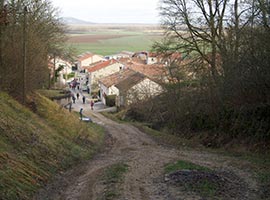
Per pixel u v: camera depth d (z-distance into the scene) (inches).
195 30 1230.3
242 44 981.2
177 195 560.4
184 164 769.6
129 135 1405.0
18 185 546.6
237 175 703.7
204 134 1187.9
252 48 898.1
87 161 860.0
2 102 894.4
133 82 2416.3
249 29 953.5
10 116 824.9
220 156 917.2
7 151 645.9
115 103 2672.2
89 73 3695.9
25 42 1075.3
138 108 1989.4
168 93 1512.1
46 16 1535.4
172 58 1338.6
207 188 591.2
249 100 977.5
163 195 564.1
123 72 3006.9
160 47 1294.3
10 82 1063.0
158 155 953.5
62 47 2001.7
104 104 2797.7
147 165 795.4
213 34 1195.3
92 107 2541.8
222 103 1103.6
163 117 1658.5
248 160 839.1
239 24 1063.6
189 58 1279.5
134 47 7239.2
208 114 1194.6
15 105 952.9
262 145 900.6
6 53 1063.0
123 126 1676.9
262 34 859.4
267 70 861.8
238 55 1007.0
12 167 589.3
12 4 1101.7
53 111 1198.3
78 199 562.3
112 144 1194.6
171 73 1450.5
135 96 2144.4
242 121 1002.1
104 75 3597.4
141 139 1311.5
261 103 924.0
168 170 717.3
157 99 1744.6
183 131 1339.8
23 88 1071.0
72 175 713.0
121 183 634.2
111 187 609.6
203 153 976.3
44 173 655.8
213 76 1176.8
